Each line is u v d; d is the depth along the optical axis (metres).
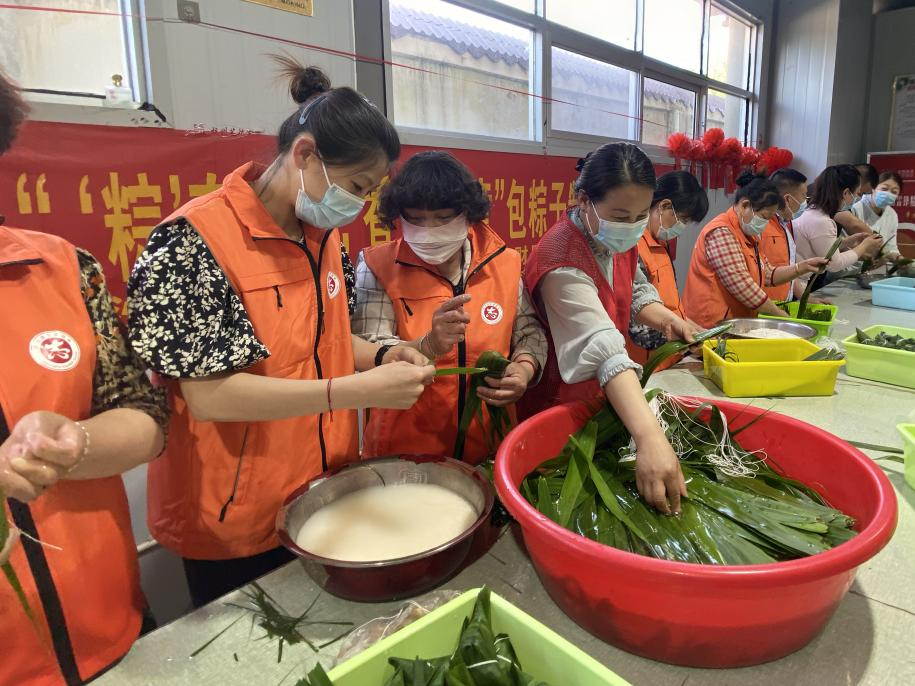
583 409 1.23
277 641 0.81
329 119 0.94
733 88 5.02
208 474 1.08
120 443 0.79
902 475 1.24
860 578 0.92
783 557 0.92
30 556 0.76
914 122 5.57
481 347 1.38
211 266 0.95
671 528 0.96
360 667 0.63
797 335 2.05
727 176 4.78
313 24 1.92
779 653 0.75
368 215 2.14
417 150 2.36
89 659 0.83
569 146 3.27
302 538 0.94
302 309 1.09
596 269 1.29
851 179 3.52
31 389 0.75
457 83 2.67
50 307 0.78
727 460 1.16
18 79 1.34
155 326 0.88
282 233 1.05
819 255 3.52
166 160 1.57
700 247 2.65
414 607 0.78
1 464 0.60
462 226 1.28
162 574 1.60
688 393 1.76
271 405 0.93
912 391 1.74
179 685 0.74
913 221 5.59
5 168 1.30
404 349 1.20
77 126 1.40
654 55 4.12
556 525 0.77
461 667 0.62
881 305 3.02
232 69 1.70
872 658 0.77
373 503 1.04
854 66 5.41
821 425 1.50
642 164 1.20
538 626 0.65
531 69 3.06
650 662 0.77
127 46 1.51
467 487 1.04
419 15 2.46
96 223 1.45
